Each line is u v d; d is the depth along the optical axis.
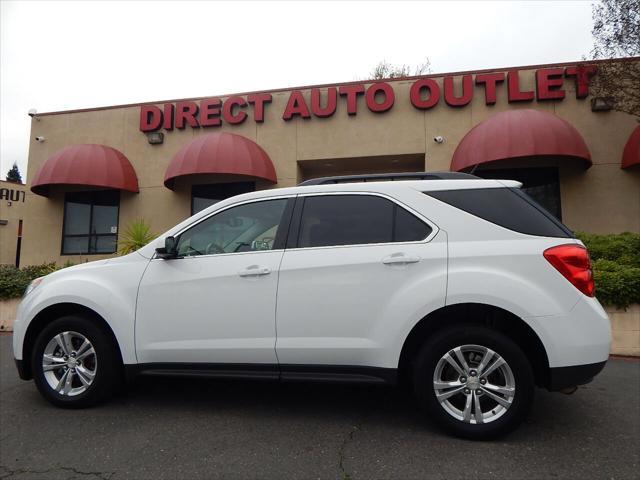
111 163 12.02
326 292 3.49
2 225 21.69
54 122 13.30
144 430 3.55
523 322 3.23
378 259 3.44
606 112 10.32
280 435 3.43
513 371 3.17
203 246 3.96
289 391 4.46
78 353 3.96
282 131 11.81
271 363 3.58
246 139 11.44
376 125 11.38
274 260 3.65
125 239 11.72
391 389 4.48
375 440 3.33
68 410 3.98
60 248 13.05
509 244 3.30
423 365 3.33
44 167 11.96
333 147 11.55
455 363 3.29
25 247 13.20
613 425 3.60
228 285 3.68
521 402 3.15
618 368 5.42
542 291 3.17
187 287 3.75
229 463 3.02
